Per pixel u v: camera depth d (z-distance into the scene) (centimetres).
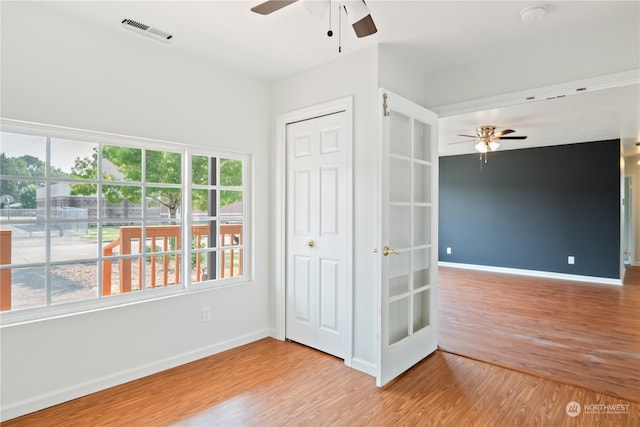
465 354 301
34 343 213
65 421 203
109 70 244
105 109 242
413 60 295
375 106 267
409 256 282
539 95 265
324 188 303
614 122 464
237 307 319
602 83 240
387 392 238
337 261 293
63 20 224
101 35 240
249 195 336
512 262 684
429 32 247
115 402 224
